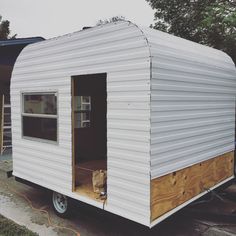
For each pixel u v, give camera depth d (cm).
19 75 555
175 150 392
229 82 533
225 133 532
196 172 445
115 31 379
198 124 444
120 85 374
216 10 812
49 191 517
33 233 441
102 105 712
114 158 385
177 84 390
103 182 442
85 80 630
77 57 433
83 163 660
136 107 358
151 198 351
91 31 409
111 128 387
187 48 427
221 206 511
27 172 548
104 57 394
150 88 344
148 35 358
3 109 991
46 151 501
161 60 360
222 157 525
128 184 371
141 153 355
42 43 495
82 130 682
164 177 373
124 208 377
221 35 946
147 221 353
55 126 482
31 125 533
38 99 514
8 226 463
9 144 1023
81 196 439
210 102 474
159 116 359
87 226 475
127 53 365
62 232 457
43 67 496
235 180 576
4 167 809
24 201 589
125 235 444
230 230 456
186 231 452
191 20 1007
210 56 482
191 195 433
